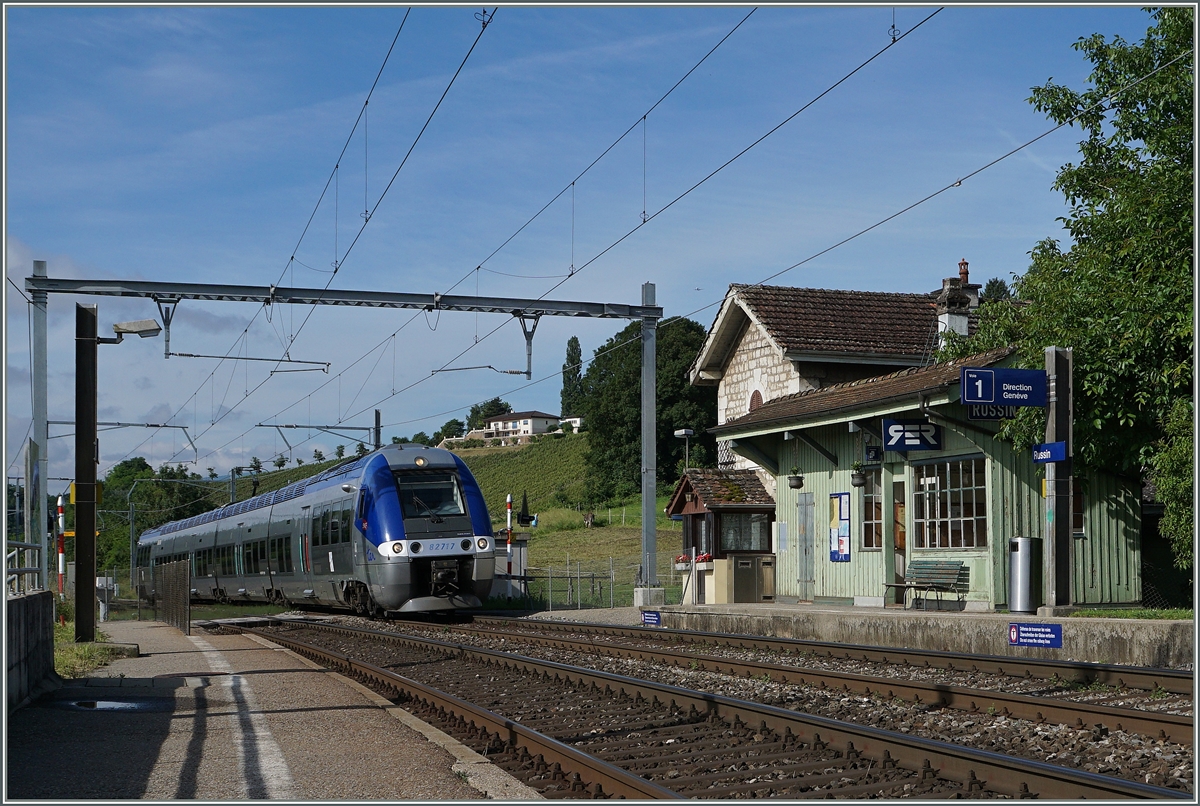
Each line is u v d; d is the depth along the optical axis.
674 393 69.31
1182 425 15.44
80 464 18.47
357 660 14.55
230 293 24.67
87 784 7.54
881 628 16.34
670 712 10.00
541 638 18.27
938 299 27.83
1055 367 16.61
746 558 25.38
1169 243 16.41
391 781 7.54
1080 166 19.41
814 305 29.28
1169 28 17.34
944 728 8.97
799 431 22.91
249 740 9.07
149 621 29.16
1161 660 12.41
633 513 65.25
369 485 24.81
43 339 23.83
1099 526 18.91
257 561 33.31
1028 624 13.22
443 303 25.52
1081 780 6.38
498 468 95.75
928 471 19.91
